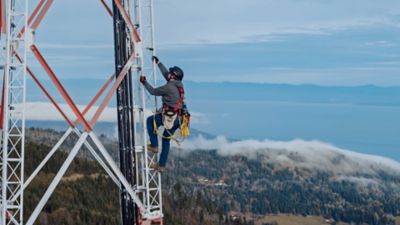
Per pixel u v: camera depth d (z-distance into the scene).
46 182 104.12
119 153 18.59
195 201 177.00
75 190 115.75
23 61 16.66
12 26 16.47
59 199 108.50
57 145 19.08
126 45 18.28
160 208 18.44
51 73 16.56
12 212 18.69
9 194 19.64
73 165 129.38
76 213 105.81
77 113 16.95
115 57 18.30
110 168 18.47
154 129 17.23
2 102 16.72
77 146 17.03
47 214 101.88
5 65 16.41
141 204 18.08
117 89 18.42
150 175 18.36
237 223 179.75
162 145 17.62
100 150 17.30
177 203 157.75
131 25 17.81
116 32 18.28
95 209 113.81
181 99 16.59
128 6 18.08
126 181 17.83
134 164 18.50
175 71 16.62
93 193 119.19
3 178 16.70
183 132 16.86
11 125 17.30
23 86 16.89
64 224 102.12
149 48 18.05
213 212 176.12
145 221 18.11
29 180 18.34
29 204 89.19
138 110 18.34
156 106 17.33
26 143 115.31
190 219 150.88
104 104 17.23
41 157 112.06
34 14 16.97
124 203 18.81
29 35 16.38
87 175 127.31
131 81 18.30
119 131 18.45
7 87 16.44
